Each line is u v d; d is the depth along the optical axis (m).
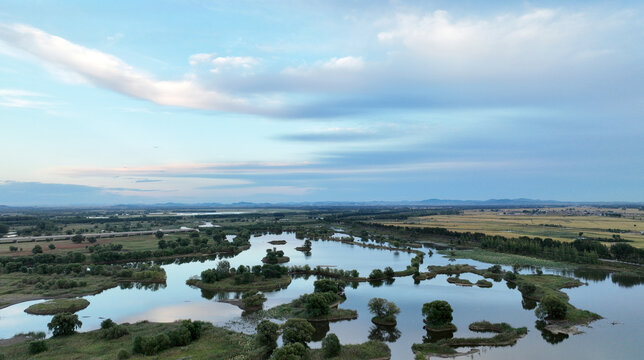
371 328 110.38
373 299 117.50
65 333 100.62
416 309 128.25
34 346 87.19
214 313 124.50
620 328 107.31
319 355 87.12
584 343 97.06
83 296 146.75
